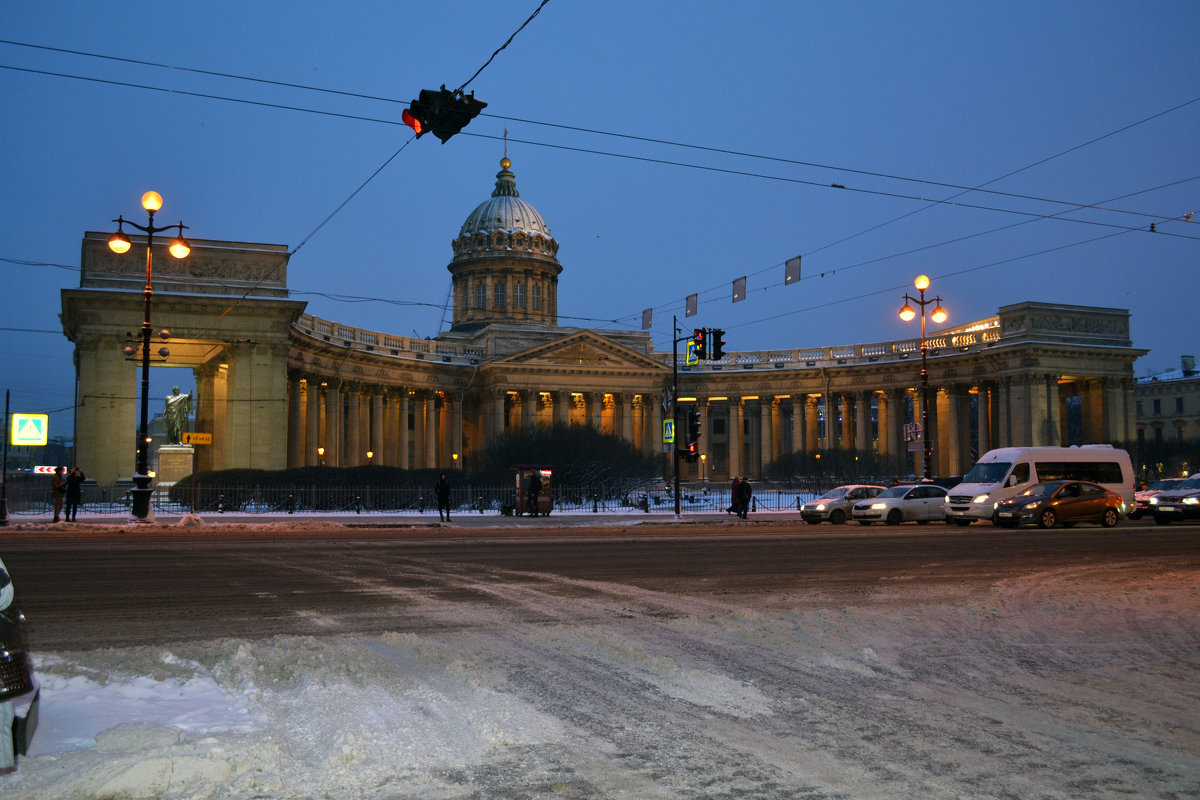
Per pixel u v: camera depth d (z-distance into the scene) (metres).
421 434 103.56
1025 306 89.06
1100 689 10.14
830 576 19.98
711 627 13.54
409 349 99.44
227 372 70.00
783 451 122.81
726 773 7.27
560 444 75.94
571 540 31.02
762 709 9.20
